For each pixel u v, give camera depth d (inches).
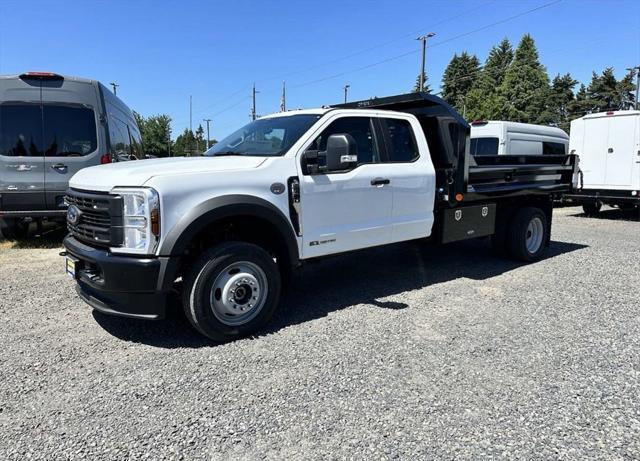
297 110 211.2
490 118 2481.5
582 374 136.9
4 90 308.8
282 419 113.7
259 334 167.5
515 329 172.6
